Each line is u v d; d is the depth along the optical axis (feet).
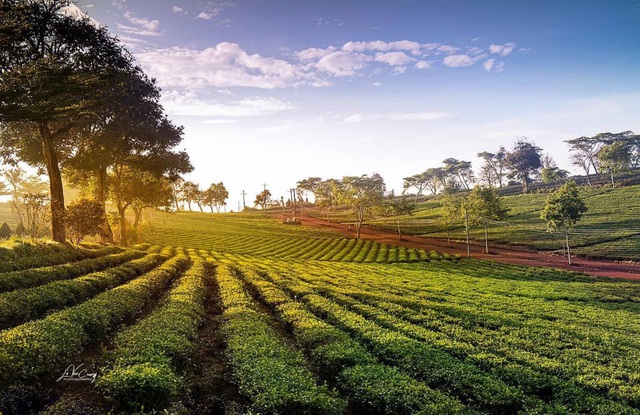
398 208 343.05
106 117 155.74
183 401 42.22
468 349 61.77
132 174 212.84
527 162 612.70
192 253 207.21
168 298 83.51
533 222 355.36
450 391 47.93
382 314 82.38
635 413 42.88
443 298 110.01
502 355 61.52
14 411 35.06
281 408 38.01
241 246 277.23
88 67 115.65
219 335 65.98
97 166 167.53
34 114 78.59
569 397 47.06
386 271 176.35
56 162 131.54
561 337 74.08
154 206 237.86
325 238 337.93
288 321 73.36
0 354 39.11
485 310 95.66
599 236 279.90
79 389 42.09
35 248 105.81
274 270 150.61
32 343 43.29
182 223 421.59
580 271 203.62
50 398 38.86
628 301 123.95
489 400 44.47
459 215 280.10
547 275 181.37
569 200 228.02
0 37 78.02
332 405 38.96
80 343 50.67
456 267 202.69
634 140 517.96
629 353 65.87
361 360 51.83
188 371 50.49
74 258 115.65
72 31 112.47
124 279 102.78
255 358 48.49
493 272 186.70
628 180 474.08
